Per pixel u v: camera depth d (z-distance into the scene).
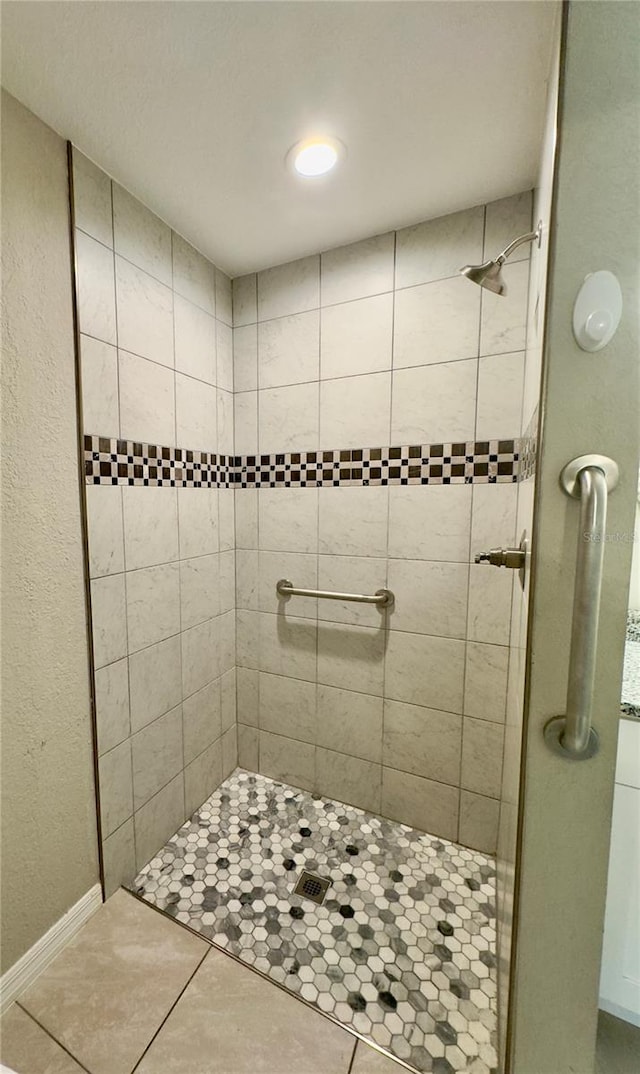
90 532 1.06
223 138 0.95
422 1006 0.93
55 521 0.98
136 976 0.98
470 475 1.24
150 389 1.23
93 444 1.06
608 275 0.48
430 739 1.38
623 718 0.72
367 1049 0.86
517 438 1.18
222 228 1.28
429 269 1.24
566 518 0.52
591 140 0.47
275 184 1.10
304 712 1.59
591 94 0.47
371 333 1.34
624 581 0.51
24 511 0.91
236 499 1.63
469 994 0.96
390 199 1.15
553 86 0.64
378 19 0.71
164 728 1.35
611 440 0.50
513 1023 0.61
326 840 1.39
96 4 0.68
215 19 0.71
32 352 0.91
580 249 0.48
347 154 0.99
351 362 1.38
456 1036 0.88
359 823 1.46
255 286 1.51
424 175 1.06
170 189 1.12
